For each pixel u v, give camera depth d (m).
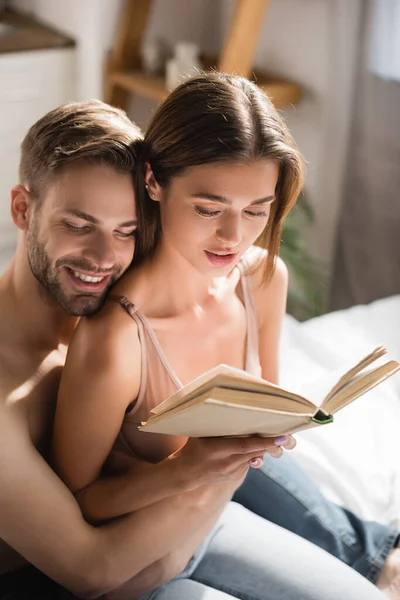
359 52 2.59
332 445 1.67
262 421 0.95
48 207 1.10
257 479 1.53
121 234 1.13
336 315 2.14
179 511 1.21
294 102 2.87
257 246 1.32
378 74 2.58
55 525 1.15
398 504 1.57
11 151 3.31
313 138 2.86
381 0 2.48
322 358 1.95
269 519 1.54
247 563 1.34
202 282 1.26
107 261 1.11
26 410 1.16
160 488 1.14
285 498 1.52
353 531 1.51
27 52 3.16
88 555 1.17
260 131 1.06
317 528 1.50
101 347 1.14
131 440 1.27
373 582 1.46
